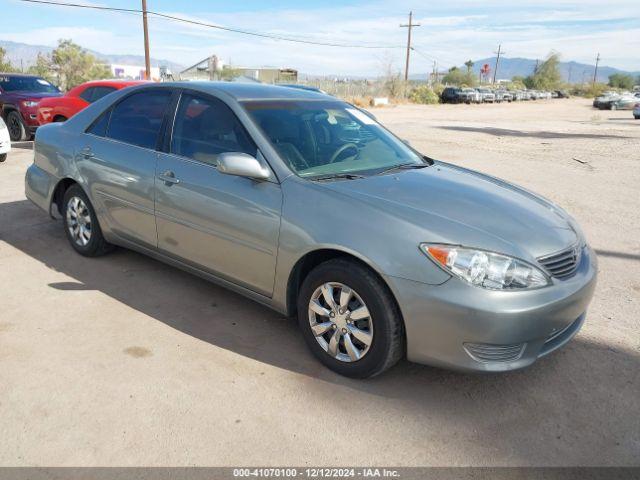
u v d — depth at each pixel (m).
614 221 6.83
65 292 4.22
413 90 50.19
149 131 4.18
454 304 2.73
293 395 3.01
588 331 3.86
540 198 3.86
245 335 3.65
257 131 3.56
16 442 2.57
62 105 11.03
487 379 3.23
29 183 5.22
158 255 4.23
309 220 3.13
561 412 2.95
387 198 3.14
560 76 107.19
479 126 21.11
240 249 3.50
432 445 2.66
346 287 3.06
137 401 2.90
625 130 20.59
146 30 28.91
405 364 3.37
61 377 3.09
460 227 2.92
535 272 2.85
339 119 4.14
